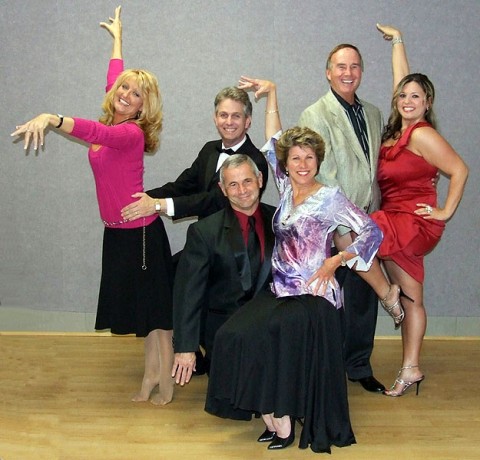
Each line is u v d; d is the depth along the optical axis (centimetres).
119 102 329
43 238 444
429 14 412
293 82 421
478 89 419
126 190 329
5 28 422
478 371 387
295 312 286
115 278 336
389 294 344
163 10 417
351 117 345
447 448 300
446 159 334
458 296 441
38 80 426
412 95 337
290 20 416
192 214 340
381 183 352
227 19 417
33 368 389
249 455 294
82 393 356
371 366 395
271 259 312
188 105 427
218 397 293
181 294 314
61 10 418
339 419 297
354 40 417
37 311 450
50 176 437
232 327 289
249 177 304
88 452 297
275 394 284
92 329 448
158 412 336
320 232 300
